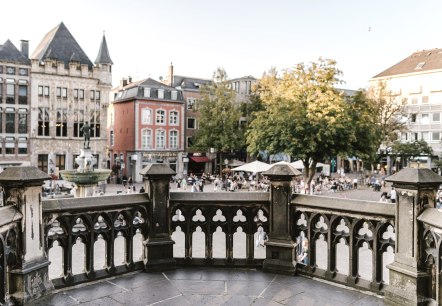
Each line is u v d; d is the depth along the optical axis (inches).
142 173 190.9
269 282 175.3
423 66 2346.2
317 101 1122.7
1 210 135.6
